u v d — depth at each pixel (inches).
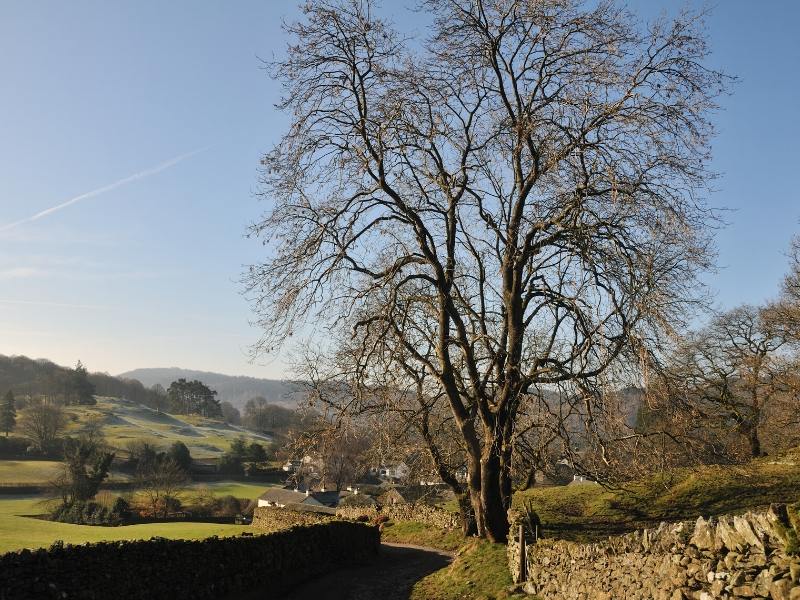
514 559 670.5
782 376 1530.5
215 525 1354.6
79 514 2277.3
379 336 708.7
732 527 304.3
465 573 735.7
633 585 405.7
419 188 776.3
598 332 647.1
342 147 738.2
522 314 784.3
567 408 680.4
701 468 1079.6
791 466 1264.8
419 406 874.8
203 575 660.1
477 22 721.6
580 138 684.7
